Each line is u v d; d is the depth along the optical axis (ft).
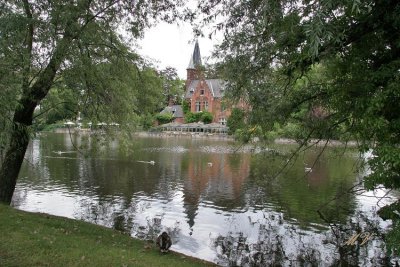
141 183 70.28
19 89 29.01
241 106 33.71
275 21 22.16
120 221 46.09
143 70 43.47
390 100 19.93
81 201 55.31
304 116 32.19
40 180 69.92
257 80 30.19
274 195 61.21
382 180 21.17
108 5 35.86
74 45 32.89
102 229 33.45
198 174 82.43
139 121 48.11
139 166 92.12
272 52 26.35
